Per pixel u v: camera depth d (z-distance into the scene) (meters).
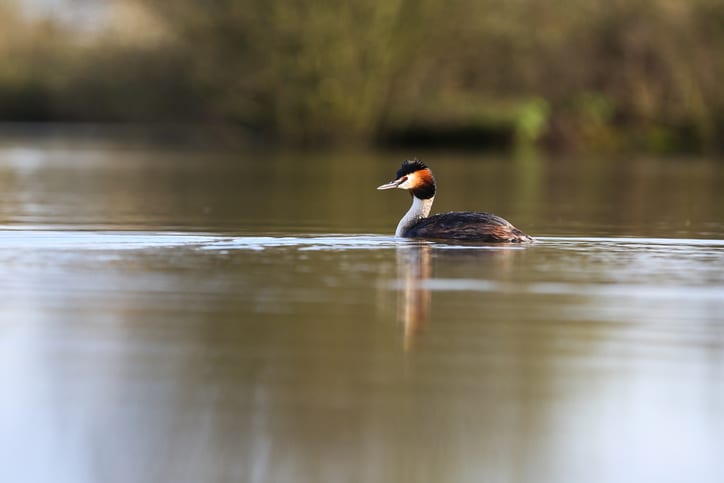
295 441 7.88
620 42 53.97
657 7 52.34
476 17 53.06
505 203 26.22
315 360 9.66
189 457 7.64
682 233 18.75
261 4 52.38
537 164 44.19
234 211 22.64
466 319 11.14
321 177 35.00
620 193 29.66
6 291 12.38
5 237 17.09
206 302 11.83
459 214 16.91
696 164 44.94
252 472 7.45
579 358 9.80
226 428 8.03
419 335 10.49
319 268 13.95
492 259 14.80
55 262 14.39
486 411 8.44
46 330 10.59
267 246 16.02
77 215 21.36
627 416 8.40
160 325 10.81
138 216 21.25
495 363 9.62
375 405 8.50
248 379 9.07
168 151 50.78
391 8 53.56
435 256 15.06
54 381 9.02
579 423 8.26
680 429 8.19
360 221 20.48
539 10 53.25
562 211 23.91
